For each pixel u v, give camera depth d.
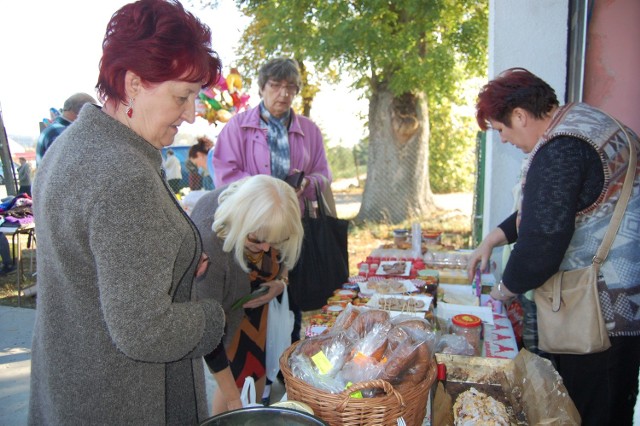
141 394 0.94
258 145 2.62
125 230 0.81
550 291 1.53
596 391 1.54
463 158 12.77
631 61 2.82
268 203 1.47
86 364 0.90
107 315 0.82
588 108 1.52
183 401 1.08
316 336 1.26
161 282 0.85
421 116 8.58
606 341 1.45
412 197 8.71
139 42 0.86
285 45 7.74
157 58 0.86
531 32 3.13
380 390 1.03
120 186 0.82
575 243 1.49
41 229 0.90
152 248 0.84
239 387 1.89
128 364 0.92
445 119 12.36
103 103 0.95
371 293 2.11
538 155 1.48
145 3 0.90
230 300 1.74
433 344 1.16
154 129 0.94
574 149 1.42
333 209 2.85
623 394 1.53
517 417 1.19
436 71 7.18
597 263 1.46
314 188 2.52
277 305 2.07
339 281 2.41
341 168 17.28
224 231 1.55
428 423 1.20
